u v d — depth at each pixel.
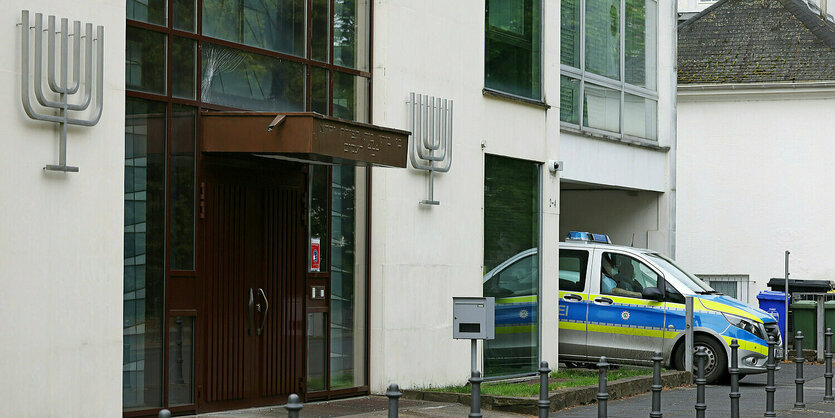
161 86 10.84
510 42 16.58
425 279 14.32
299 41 12.73
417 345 14.16
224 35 11.66
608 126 21.39
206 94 11.41
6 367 8.99
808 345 21.97
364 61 13.66
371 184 13.68
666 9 23.42
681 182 31.33
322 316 12.92
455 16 15.04
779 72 30.70
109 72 9.95
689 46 32.25
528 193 17.00
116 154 10.00
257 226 11.96
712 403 14.34
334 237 13.12
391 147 12.33
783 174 30.55
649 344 17.27
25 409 9.13
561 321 17.95
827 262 30.16
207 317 11.27
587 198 23.75
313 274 12.73
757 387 16.86
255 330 11.90
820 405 14.21
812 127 30.31
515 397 12.96
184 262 11.05
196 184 11.19
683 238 31.30
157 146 10.80
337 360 13.18
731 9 32.94
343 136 11.53
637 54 22.59
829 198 30.14
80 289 9.64
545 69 17.33
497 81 16.23
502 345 16.20
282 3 12.51
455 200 14.95
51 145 9.42
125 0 10.30
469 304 11.60
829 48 30.98
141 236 10.59
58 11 9.48
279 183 12.27
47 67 9.35
